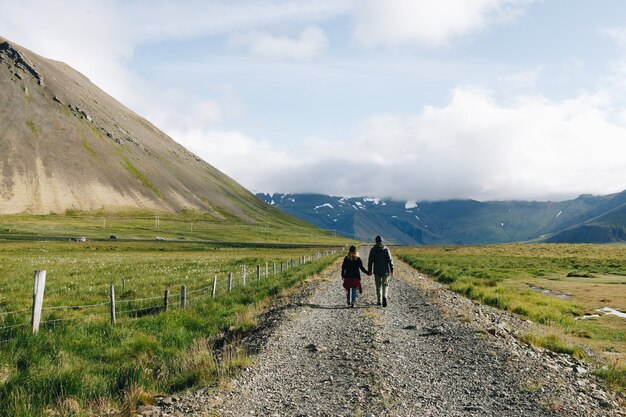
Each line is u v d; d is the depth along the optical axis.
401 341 14.11
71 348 11.98
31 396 8.26
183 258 69.81
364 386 9.81
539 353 13.68
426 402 8.88
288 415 8.32
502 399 9.01
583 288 41.09
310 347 13.37
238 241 199.75
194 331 16.25
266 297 24.39
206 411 8.41
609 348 17.89
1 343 11.27
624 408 8.86
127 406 8.46
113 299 16.06
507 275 51.97
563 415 8.16
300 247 163.12
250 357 12.14
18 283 28.14
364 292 27.83
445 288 34.88
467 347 13.20
